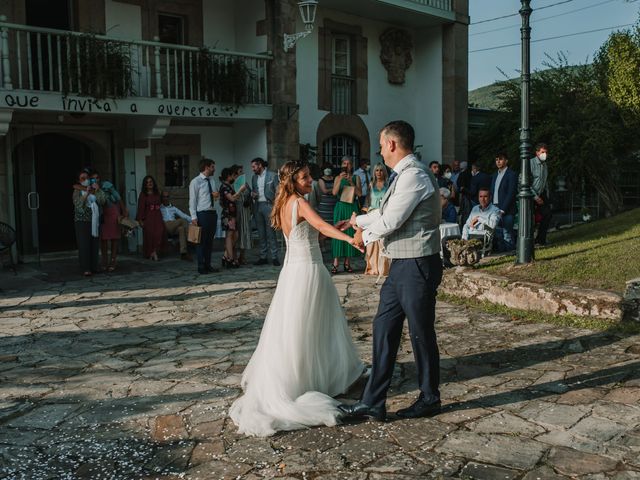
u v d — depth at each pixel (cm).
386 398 438
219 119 1398
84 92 1141
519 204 814
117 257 1271
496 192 1016
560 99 1727
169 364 564
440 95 1764
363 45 1662
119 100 1189
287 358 439
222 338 649
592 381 480
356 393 475
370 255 973
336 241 998
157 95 1248
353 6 1548
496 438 390
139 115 1238
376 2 1506
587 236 1023
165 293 891
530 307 696
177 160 1438
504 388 475
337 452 379
